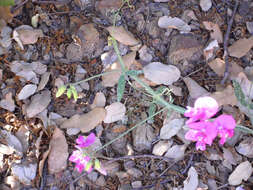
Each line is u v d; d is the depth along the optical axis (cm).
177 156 22
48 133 21
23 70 22
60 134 21
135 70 22
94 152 20
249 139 22
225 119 17
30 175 20
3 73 22
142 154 22
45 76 22
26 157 21
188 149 22
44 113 22
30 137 21
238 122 22
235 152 22
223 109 22
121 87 21
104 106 22
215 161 22
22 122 21
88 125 22
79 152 19
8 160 21
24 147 21
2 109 21
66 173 21
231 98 22
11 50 22
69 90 20
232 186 22
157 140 22
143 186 21
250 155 22
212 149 22
